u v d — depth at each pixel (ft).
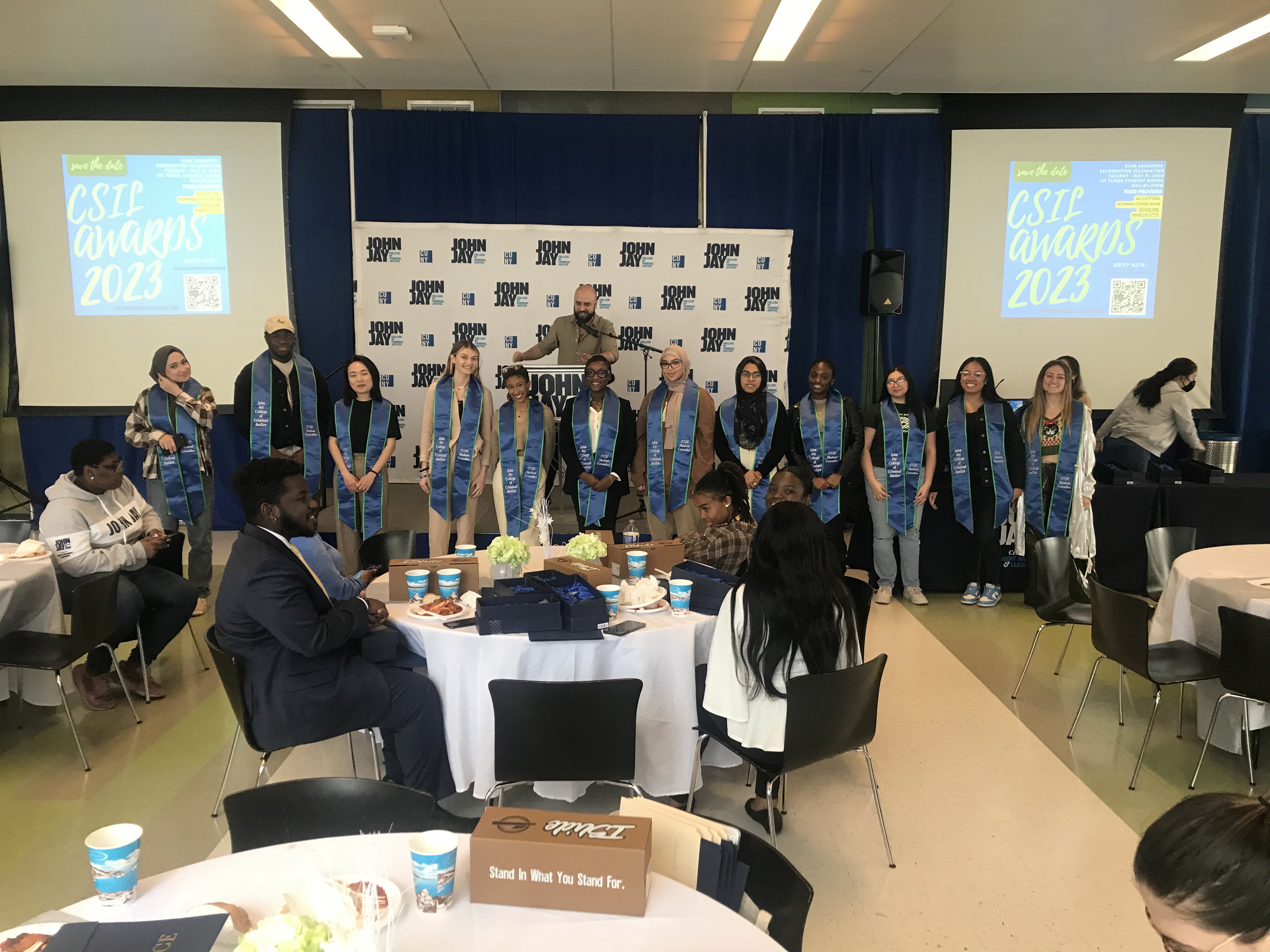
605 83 20.81
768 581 8.16
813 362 22.34
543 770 7.97
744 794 10.39
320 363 22.26
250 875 4.78
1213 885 3.38
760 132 21.61
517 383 17.69
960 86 20.85
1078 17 16.48
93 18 16.52
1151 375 22.29
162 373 17.21
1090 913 8.07
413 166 21.43
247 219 21.71
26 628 11.55
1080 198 21.80
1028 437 18.06
